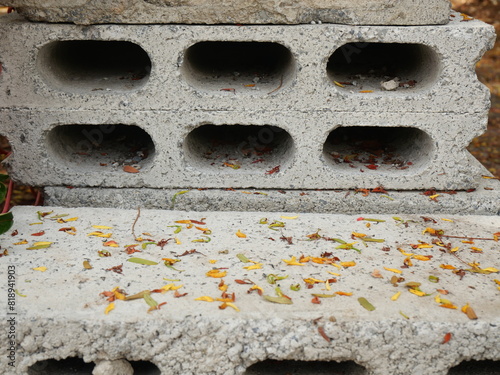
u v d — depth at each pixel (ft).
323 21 1.74
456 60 1.76
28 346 1.36
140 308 1.38
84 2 1.71
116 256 1.57
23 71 1.78
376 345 1.37
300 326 1.36
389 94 1.82
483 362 1.52
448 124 1.82
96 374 1.37
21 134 1.85
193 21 1.74
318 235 1.68
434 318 1.37
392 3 1.71
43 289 1.44
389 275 1.52
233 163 1.98
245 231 1.70
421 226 1.75
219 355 1.37
